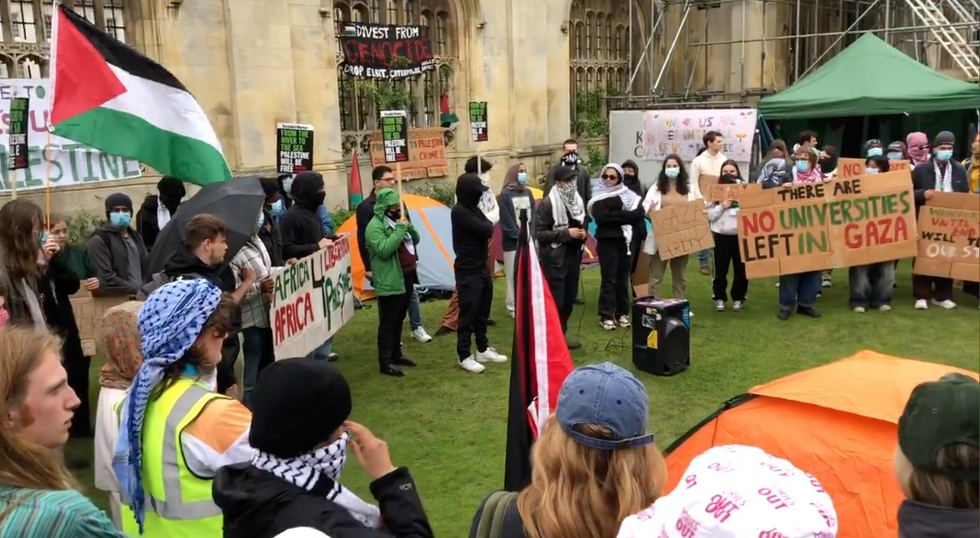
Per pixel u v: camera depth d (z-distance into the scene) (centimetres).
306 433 182
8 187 916
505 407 585
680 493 138
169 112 513
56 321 500
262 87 1202
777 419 341
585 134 1889
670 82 1989
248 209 502
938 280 846
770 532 124
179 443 219
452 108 1577
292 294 554
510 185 845
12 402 173
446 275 960
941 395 155
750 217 799
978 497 151
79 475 472
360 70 1322
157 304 231
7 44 998
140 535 231
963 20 1803
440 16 1547
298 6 1248
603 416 176
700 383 624
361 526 178
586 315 851
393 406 590
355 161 1084
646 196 827
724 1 1861
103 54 494
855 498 310
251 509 178
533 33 1670
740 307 851
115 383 294
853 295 832
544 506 178
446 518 420
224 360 504
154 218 709
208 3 1141
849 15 2322
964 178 852
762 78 1828
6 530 149
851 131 1608
